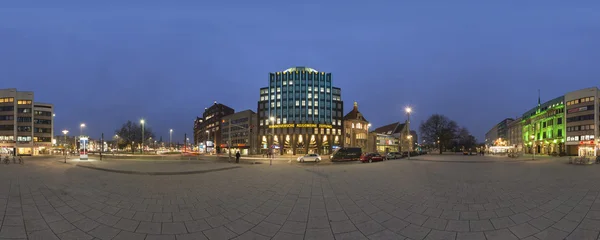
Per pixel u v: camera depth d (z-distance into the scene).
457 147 106.88
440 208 8.23
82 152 47.31
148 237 6.32
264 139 87.94
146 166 22.09
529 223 6.83
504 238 6.06
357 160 41.34
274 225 7.14
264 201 9.25
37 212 7.62
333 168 20.16
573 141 68.94
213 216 7.77
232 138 99.19
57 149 94.12
